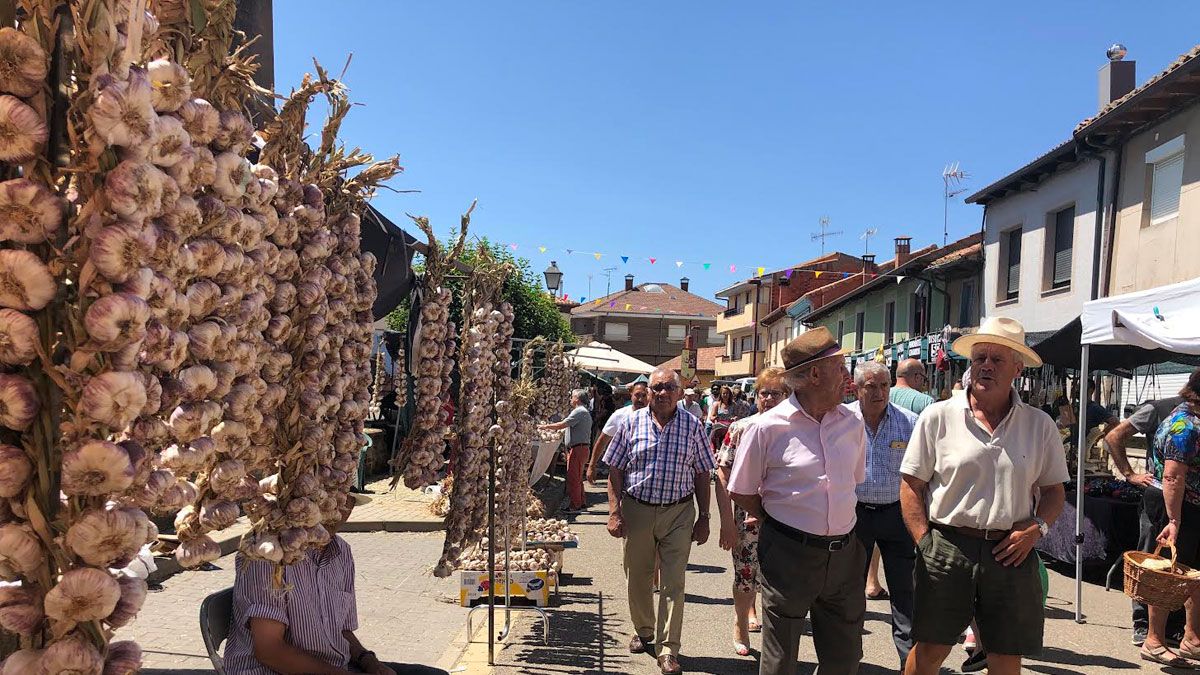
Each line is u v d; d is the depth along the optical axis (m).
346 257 2.69
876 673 4.82
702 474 4.95
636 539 4.88
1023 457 3.37
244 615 2.68
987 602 3.40
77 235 1.33
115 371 1.34
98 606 1.35
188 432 1.72
